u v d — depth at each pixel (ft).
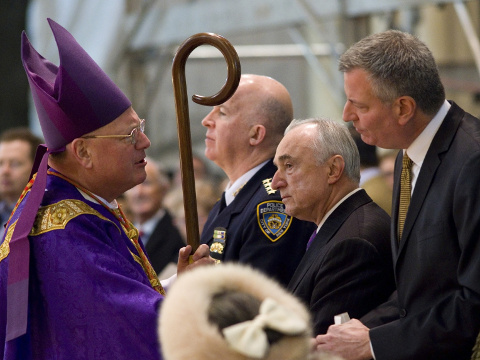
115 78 48.55
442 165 13.92
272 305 7.52
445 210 13.56
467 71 49.19
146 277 14.76
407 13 48.39
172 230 27.48
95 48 48.75
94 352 13.37
